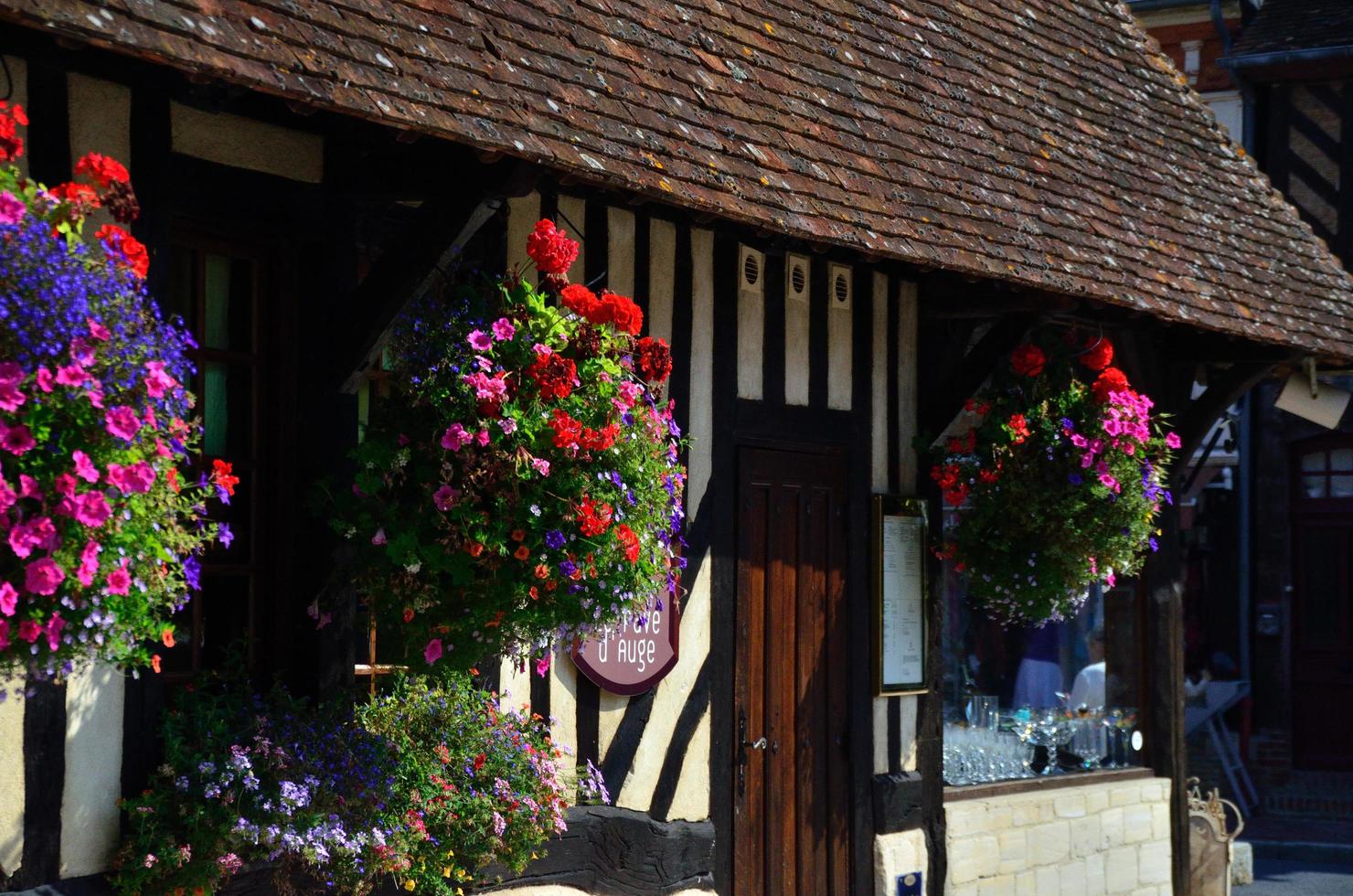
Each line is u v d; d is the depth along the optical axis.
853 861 8.31
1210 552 18.05
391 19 5.53
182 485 4.37
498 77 5.76
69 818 4.80
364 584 5.54
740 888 7.57
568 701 6.72
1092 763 10.20
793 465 8.01
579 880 6.63
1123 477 8.59
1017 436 8.35
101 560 4.00
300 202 5.65
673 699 7.22
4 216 3.88
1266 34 18.27
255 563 5.64
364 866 5.27
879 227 7.18
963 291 8.62
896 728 8.64
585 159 5.73
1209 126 11.60
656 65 6.83
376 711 5.71
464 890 6.12
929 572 8.84
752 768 7.69
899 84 8.55
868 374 8.46
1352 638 17.66
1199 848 10.77
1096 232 8.87
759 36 7.82
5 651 4.00
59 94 4.84
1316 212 18.08
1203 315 9.00
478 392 5.21
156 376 4.04
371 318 5.57
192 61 4.52
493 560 5.33
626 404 5.53
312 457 5.68
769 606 7.81
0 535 3.82
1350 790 17.03
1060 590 8.69
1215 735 17.00
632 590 5.60
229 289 5.62
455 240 5.52
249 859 5.11
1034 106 9.60
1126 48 11.52
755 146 6.93
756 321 7.73
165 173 5.14
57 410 3.92
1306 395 10.95
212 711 5.19
